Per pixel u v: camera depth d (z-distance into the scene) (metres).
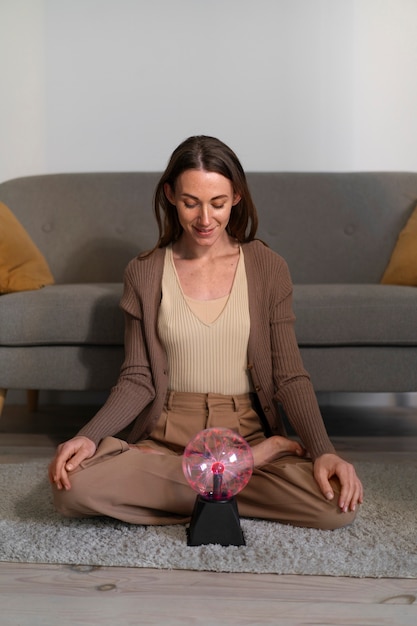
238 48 3.28
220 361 1.89
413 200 3.10
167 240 2.00
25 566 1.51
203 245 1.83
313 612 1.31
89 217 3.12
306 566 1.47
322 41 3.26
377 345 2.46
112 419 1.83
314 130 3.29
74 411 3.17
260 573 1.47
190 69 3.29
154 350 1.91
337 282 3.06
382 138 3.29
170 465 1.69
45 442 2.63
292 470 1.69
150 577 1.45
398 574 1.45
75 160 3.32
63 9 3.28
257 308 1.91
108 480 1.65
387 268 2.95
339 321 2.42
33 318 2.43
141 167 3.32
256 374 1.90
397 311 2.41
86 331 2.43
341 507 1.62
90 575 1.46
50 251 3.10
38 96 3.31
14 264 2.69
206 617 1.30
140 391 1.90
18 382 2.47
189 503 1.69
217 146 1.79
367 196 3.11
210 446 1.59
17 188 3.17
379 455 2.44
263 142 3.30
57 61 3.30
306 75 3.28
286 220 3.09
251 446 1.87
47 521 1.73
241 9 3.26
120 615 1.30
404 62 3.27
